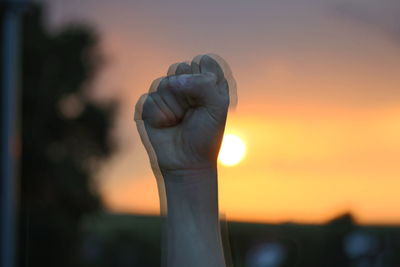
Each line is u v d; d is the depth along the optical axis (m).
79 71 17.69
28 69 17.08
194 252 1.76
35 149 16.81
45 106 17.11
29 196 16.17
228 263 1.82
